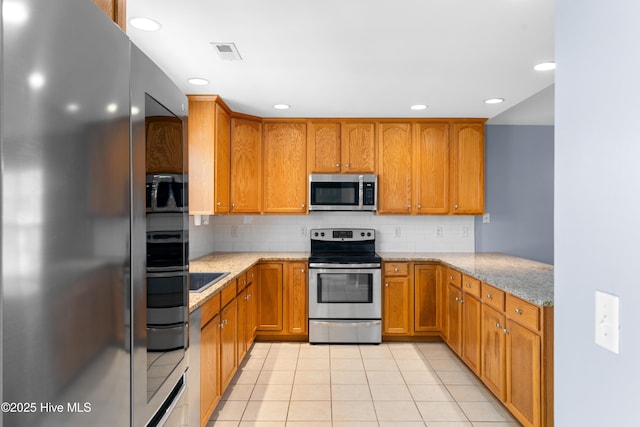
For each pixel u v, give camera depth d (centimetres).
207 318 223
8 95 53
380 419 255
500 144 450
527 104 377
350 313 402
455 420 254
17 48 55
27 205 56
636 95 75
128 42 90
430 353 377
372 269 401
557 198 99
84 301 71
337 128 420
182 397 132
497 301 263
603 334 83
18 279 55
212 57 255
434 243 456
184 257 134
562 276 97
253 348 392
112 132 82
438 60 260
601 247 84
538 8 194
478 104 366
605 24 82
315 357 366
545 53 249
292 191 420
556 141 99
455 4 191
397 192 421
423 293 407
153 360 105
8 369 53
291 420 255
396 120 420
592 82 86
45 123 60
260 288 408
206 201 345
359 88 318
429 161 421
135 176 93
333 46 238
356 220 458
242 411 266
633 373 75
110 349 80
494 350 268
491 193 451
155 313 106
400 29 216
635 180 75
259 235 457
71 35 67
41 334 59
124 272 87
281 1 188
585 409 89
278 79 297
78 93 69
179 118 128
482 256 417
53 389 62
